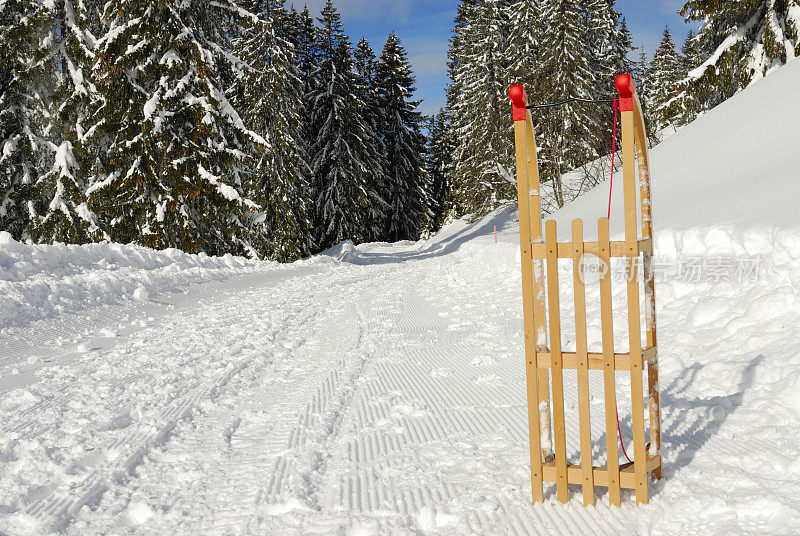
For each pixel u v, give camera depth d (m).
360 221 45.00
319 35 45.69
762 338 5.73
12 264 12.05
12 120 23.55
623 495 3.36
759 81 17.47
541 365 3.36
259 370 7.09
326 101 44.25
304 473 3.90
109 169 24.30
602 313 3.21
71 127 23.66
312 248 41.12
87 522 3.36
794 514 2.89
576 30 35.03
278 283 17.88
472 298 12.24
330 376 6.60
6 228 24.28
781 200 8.77
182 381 6.57
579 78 34.31
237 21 24.94
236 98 35.88
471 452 4.11
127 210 23.45
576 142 34.78
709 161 14.48
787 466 3.43
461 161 50.28
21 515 3.40
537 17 40.34
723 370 5.26
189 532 3.21
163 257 17.78
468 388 5.81
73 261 14.00
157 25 22.27
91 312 11.30
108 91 22.19
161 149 22.67
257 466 4.08
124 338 9.46
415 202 54.47
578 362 3.26
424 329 9.27
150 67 22.91
